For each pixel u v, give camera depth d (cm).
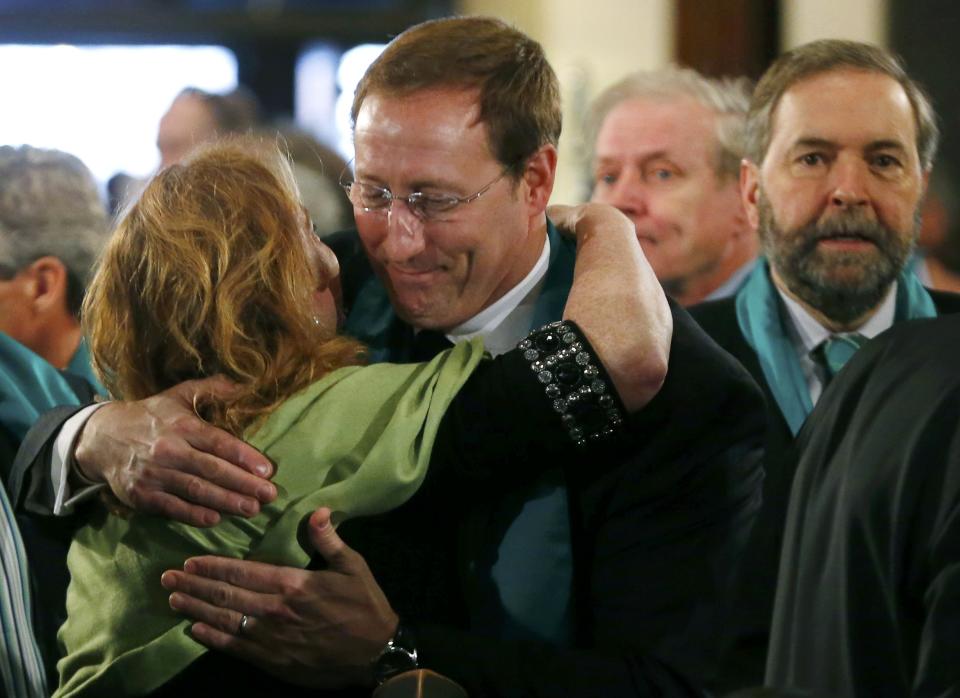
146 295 439
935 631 360
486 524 454
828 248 554
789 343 574
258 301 438
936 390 399
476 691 431
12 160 610
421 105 453
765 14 1195
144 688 432
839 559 399
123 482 433
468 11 1341
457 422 438
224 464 423
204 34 1406
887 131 550
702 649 447
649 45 1238
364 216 466
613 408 436
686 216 720
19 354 556
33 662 486
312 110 1421
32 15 1385
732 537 458
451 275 466
